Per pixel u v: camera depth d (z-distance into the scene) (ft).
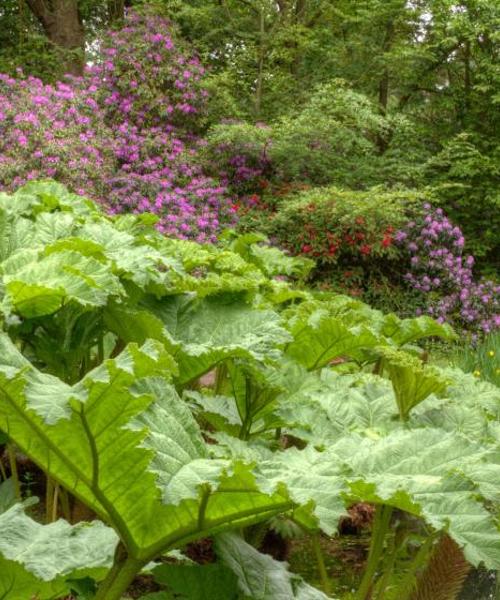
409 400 10.19
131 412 6.23
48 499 10.18
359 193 39.73
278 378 10.78
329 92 45.39
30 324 10.49
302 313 12.84
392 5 51.29
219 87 45.57
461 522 6.46
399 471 7.47
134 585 10.65
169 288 11.54
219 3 55.01
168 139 42.11
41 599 6.49
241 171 44.14
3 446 13.20
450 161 46.88
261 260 20.76
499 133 52.47
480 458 7.48
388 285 42.19
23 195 14.56
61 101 37.91
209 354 10.34
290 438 12.01
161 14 49.39
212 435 8.06
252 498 6.36
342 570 12.45
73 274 10.09
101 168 35.68
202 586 7.27
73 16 56.54
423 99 55.42
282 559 11.73
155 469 5.86
